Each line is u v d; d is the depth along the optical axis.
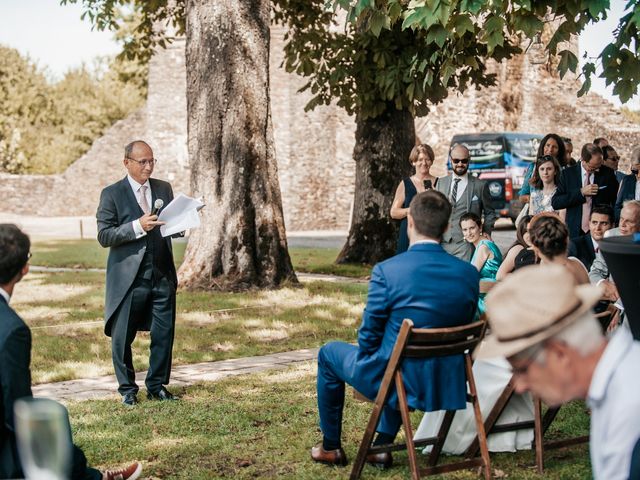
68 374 7.93
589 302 2.06
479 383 5.26
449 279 4.57
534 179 9.25
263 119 13.70
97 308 12.37
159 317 6.78
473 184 8.72
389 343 4.59
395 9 7.25
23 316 11.59
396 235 17.14
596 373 2.09
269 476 4.99
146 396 6.98
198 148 13.61
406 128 17.09
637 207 6.24
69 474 3.79
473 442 5.18
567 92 35.75
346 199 31.84
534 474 4.97
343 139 31.64
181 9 19.88
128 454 5.43
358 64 15.35
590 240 7.26
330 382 5.03
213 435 5.82
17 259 3.38
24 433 2.08
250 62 13.55
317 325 10.45
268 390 7.13
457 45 10.16
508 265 6.76
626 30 6.75
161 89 33.25
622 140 34.31
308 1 17.52
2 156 51.22
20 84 57.00
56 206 39.38
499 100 32.75
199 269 13.40
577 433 5.71
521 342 2.04
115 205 6.70
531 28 7.10
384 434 5.02
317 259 19.09
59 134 56.84
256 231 13.53
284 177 31.22
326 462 5.20
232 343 9.45
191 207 6.77
